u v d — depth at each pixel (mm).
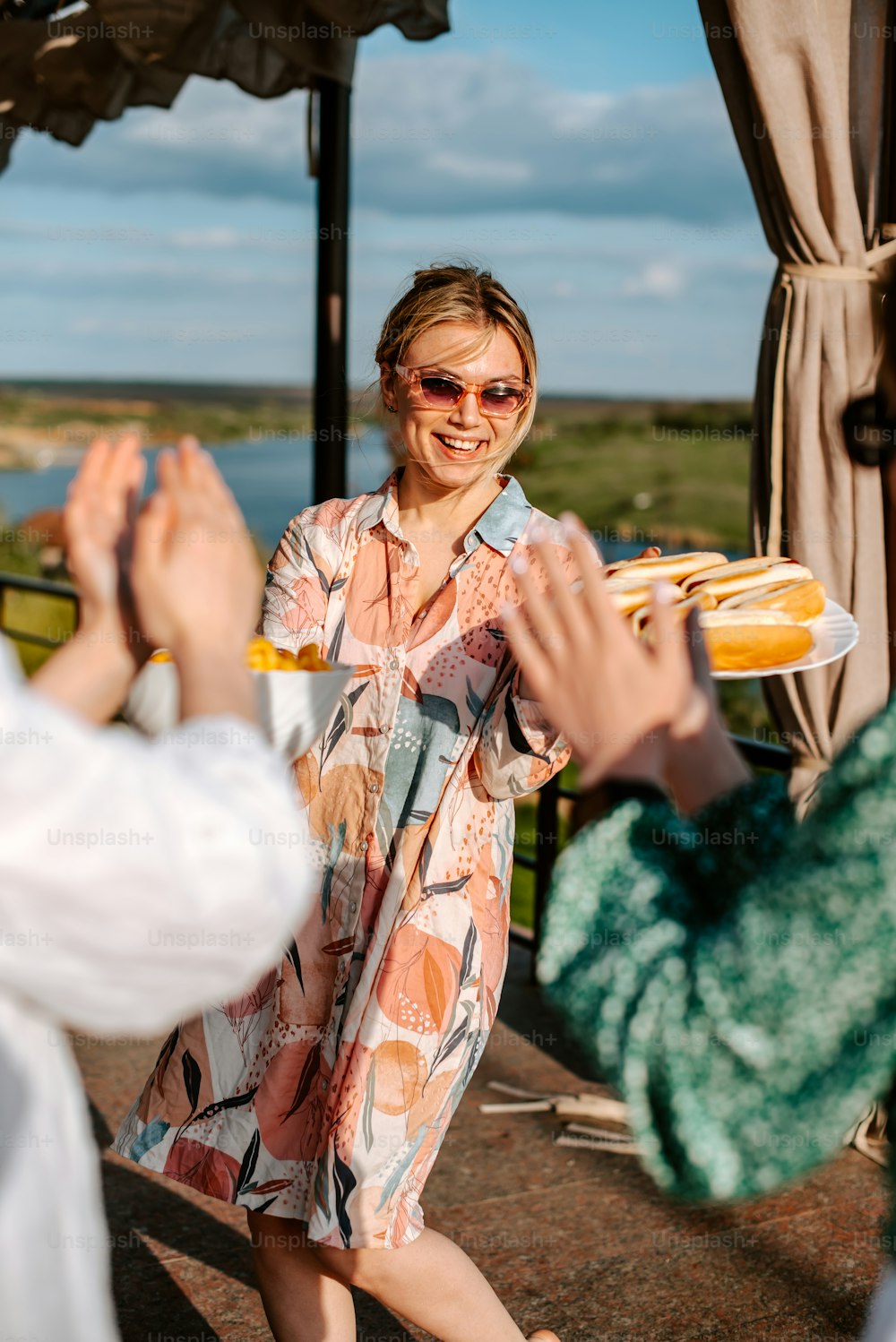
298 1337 2027
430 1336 2547
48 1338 917
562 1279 2715
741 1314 2602
